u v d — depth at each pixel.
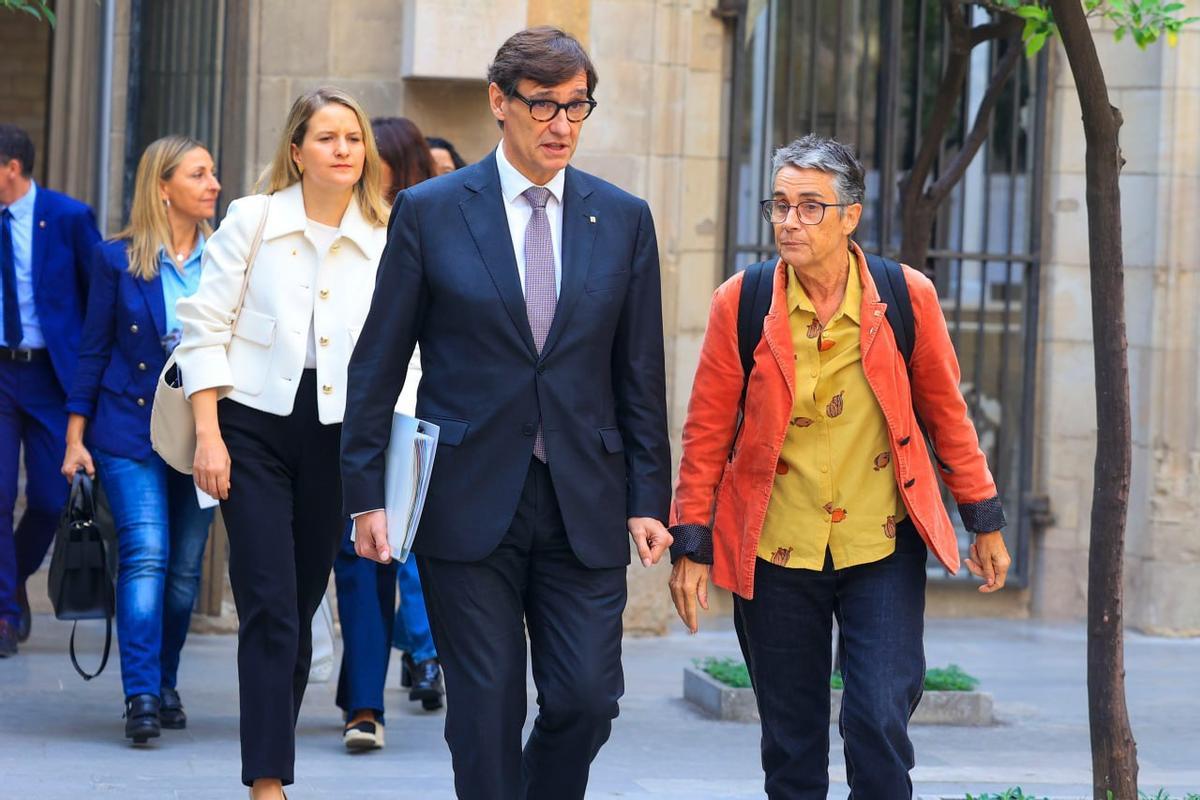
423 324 4.62
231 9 9.81
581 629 4.48
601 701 4.43
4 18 15.18
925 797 6.21
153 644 6.86
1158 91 10.84
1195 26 10.73
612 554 4.53
